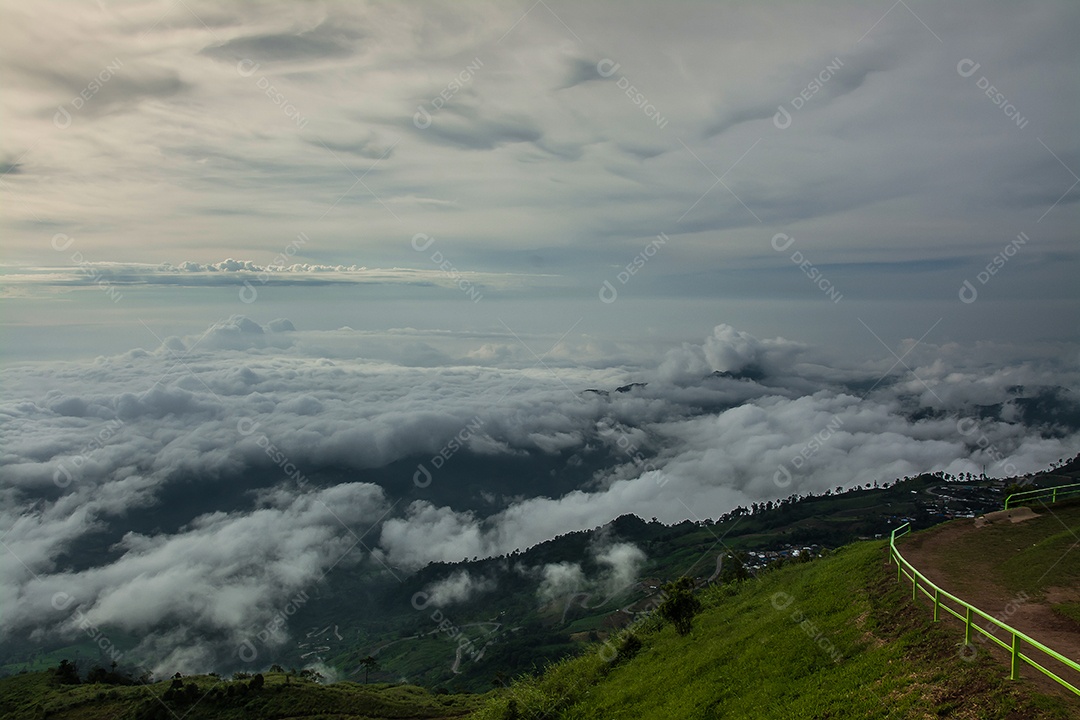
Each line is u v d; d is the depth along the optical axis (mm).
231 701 85438
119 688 96312
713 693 27781
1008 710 17156
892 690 20969
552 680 40500
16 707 92188
